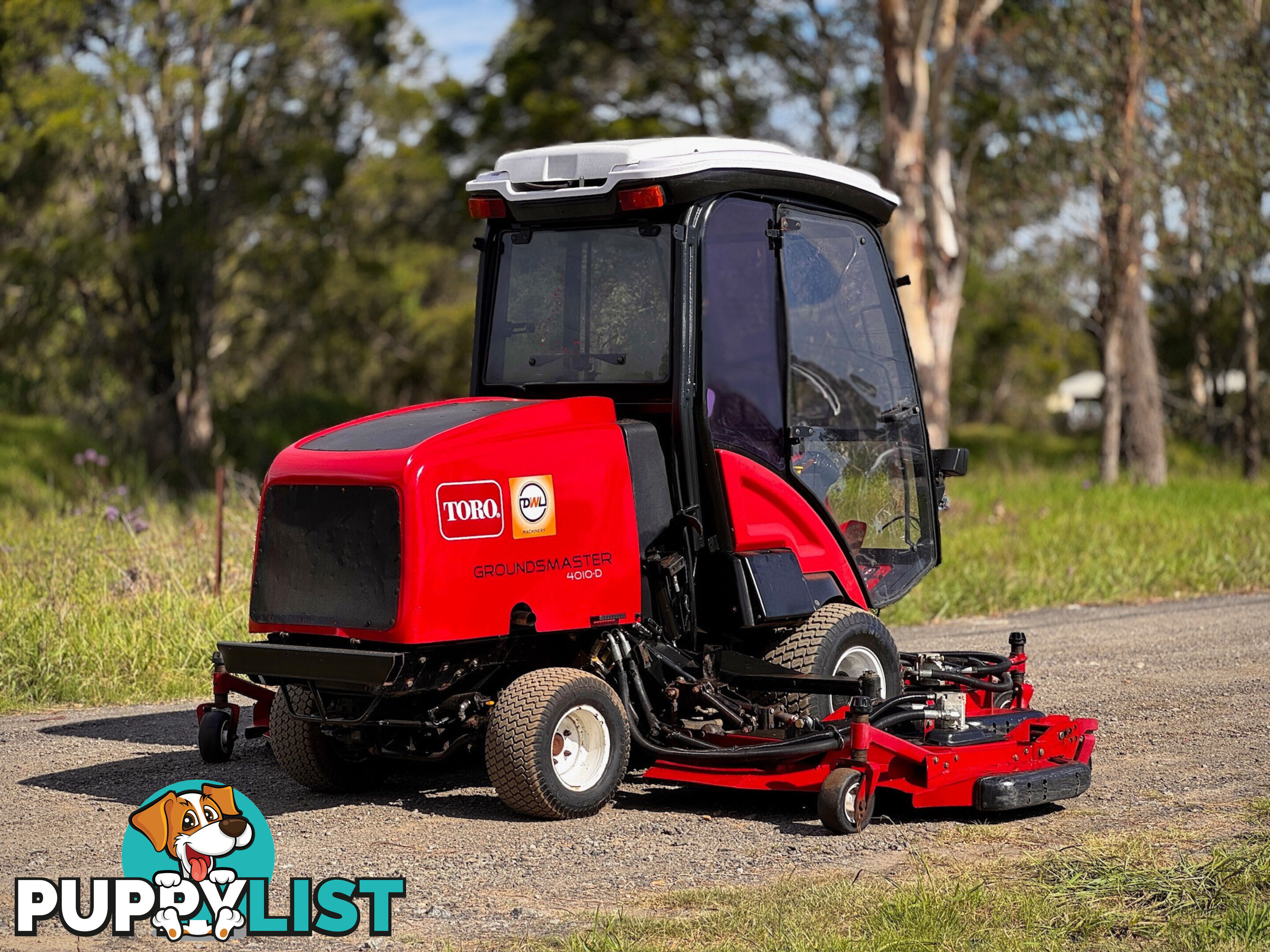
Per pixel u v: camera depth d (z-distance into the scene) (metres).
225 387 33.12
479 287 6.91
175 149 27.36
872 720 6.11
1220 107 22.42
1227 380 42.62
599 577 6.08
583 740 6.04
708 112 31.00
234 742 7.29
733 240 6.62
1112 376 25.08
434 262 34.03
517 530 5.82
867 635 6.88
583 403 6.18
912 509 7.63
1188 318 41.97
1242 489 23.02
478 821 5.95
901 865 5.20
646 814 6.07
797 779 5.91
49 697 8.77
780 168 6.77
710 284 6.48
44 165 25.30
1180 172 23.25
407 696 6.00
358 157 30.00
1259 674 9.16
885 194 7.49
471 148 31.78
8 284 26.25
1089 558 14.62
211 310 28.25
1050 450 37.69
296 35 27.09
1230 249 24.14
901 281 7.71
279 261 27.66
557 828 5.81
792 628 6.77
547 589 5.90
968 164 28.03
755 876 5.11
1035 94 24.66
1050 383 52.88
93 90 24.91
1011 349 47.06
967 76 26.88
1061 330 44.34
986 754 6.04
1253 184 23.06
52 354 28.42
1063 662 9.83
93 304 27.80
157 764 7.08
